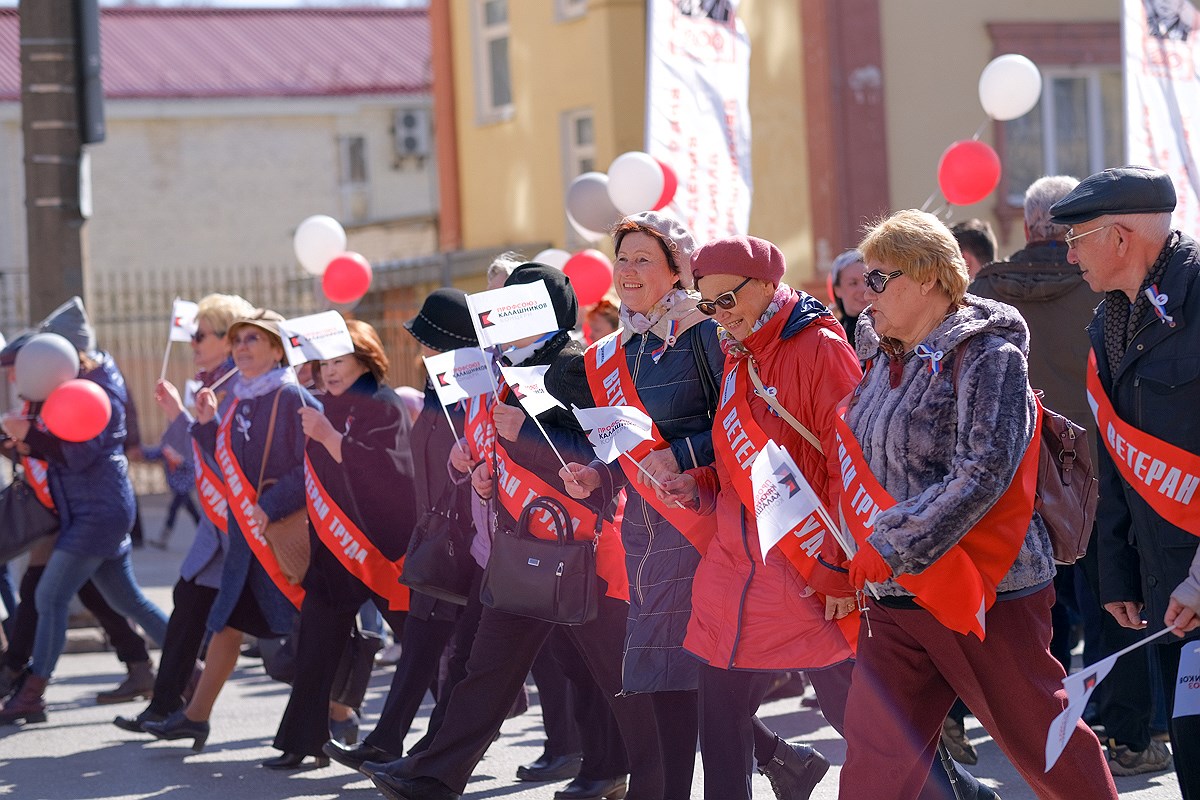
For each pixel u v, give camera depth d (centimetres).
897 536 410
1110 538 499
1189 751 458
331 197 3972
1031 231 711
